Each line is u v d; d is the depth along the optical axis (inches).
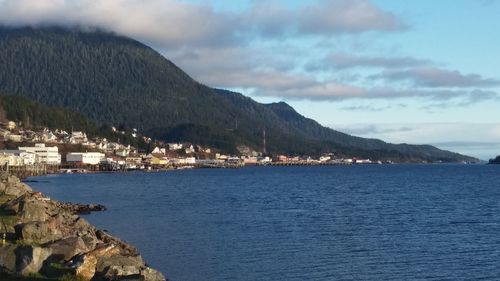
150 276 1412.4
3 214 2060.8
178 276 1945.1
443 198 5467.5
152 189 6791.3
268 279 1919.3
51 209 2290.8
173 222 3390.7
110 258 1443.2
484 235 2913.4
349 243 2635.3
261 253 2361.0
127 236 2792.8
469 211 4173.2
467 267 2124.8
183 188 7091.5
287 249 2460.6
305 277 1951.3
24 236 1619.1
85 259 1349.7
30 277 1241.4
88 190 6392.7
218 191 6535.4
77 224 2116.1
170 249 2433.6
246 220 3533.5
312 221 3501.5
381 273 2021.4
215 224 3312.0
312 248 2490.2
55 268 1315.2
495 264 2176.4
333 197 5625.0
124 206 4453.7
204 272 2006.6
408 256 2321.6
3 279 1218.0
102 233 2105.1
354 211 4170.8
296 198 5482.3
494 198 5438.0
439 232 3031.5
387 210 4249.5
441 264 2174.0
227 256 2289.6
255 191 6584.6
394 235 2903.5
